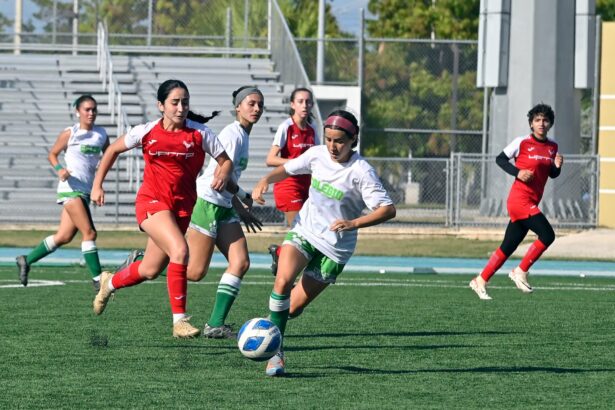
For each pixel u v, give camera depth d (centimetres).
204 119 2672
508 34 8256
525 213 3888
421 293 4188
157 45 9650
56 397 1988
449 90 9700
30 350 2542
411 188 10400
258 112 2842
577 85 8262
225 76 9200
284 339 2817
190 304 3638
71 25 9575
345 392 2069
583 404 1988
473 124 9694
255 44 9738
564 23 8200
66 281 4369
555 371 2358
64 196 3809
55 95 8731
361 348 2661
